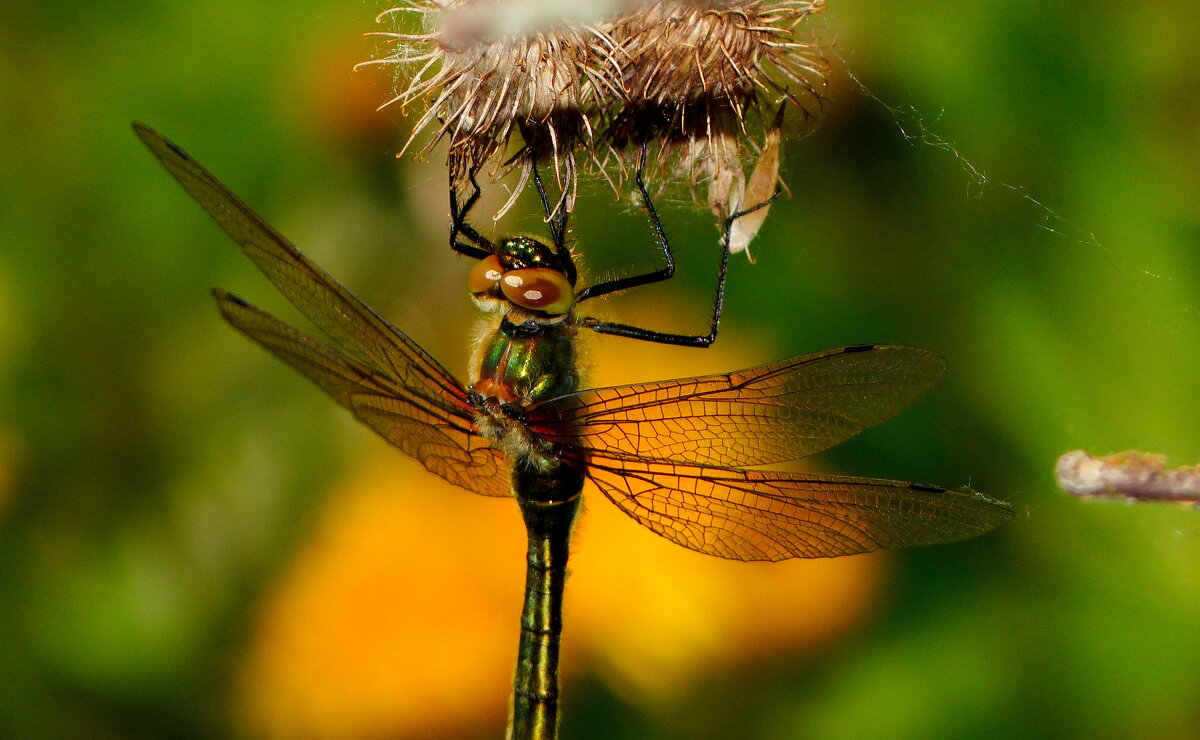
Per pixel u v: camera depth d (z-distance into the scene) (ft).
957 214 1.83
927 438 1.83
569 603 1.82
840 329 1.85
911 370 1.76
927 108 1.82
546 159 1.75
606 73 1.73
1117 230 1.82
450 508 1.84
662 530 1.78
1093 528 1.82
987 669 1.82
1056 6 1.82
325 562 1.84
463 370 1.84
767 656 1.83
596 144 1.75
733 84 1.74
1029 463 1.82
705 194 1.77
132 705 1.85
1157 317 1.82
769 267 1.85
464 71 1.74
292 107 1.85
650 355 1.84
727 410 1.77
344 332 1.78
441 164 1.81
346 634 1.83
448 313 1.85
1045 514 1.82
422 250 1.85
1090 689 1.81
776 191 1.76
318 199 1.85
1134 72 1.82
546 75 1.73
